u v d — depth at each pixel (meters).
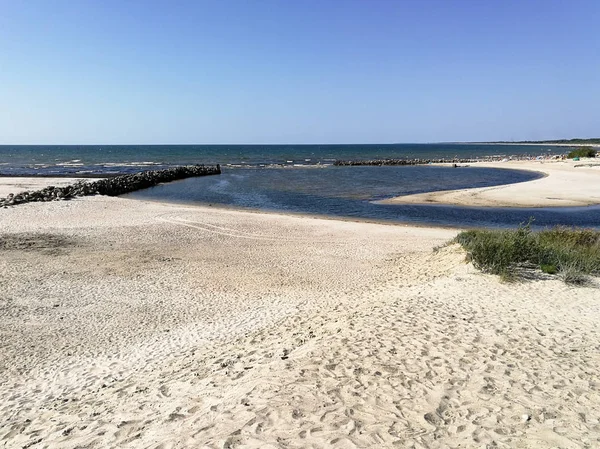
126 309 10.37
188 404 5.10
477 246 11.70
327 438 3.98
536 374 5.30
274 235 19.03
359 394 4.81
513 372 5.35
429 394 4.79
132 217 22.00
